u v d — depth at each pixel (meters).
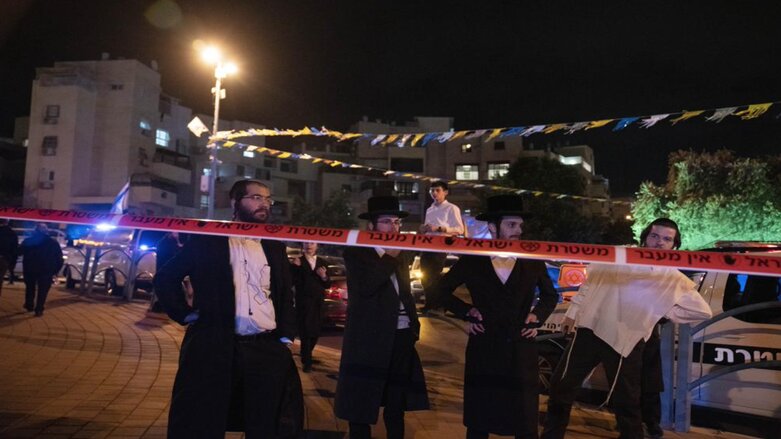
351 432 4.02
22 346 7.45
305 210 49.66
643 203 28.12
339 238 3.13
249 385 3.30
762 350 5.61
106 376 6.17
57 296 13.64
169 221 3.23
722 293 5.97
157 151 45.31
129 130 42.69
